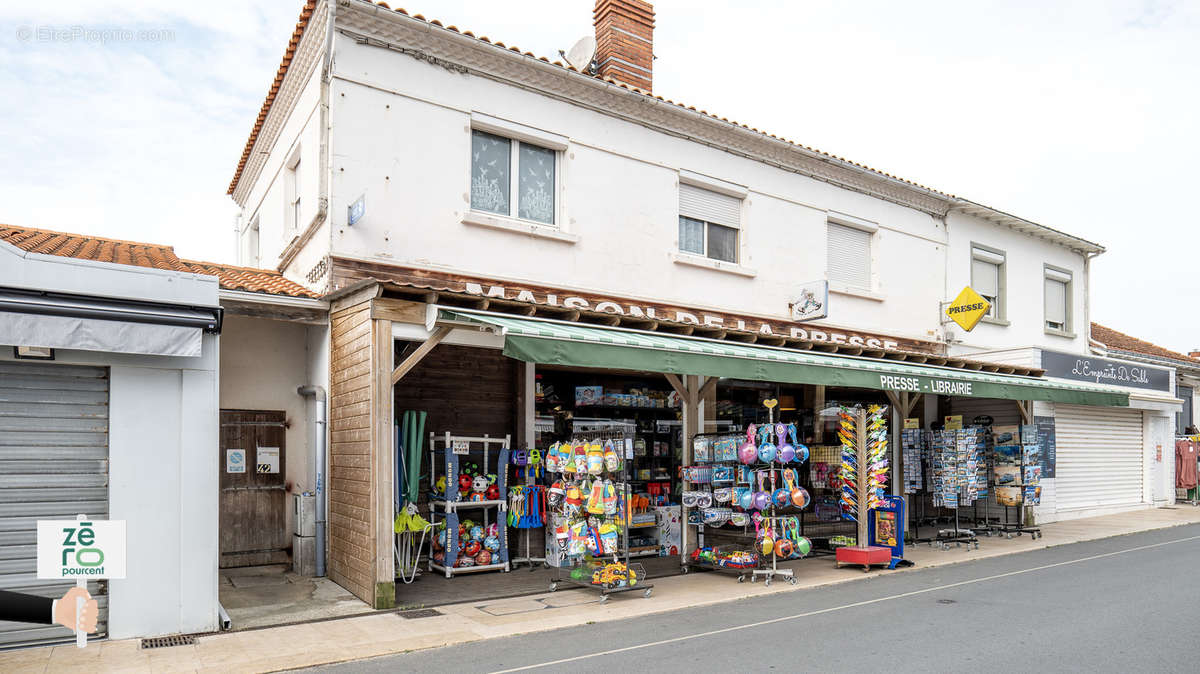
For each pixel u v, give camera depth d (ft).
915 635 22.16
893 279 50.26
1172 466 63.82
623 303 37.29
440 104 32.73
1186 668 18.66
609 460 28.35
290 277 36.50
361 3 29.96
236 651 20.80
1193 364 75.51
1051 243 62.08
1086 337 64.64
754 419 42.83
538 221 35.81
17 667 19.25
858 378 34.53
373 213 30.78
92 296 21.30
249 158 45.65
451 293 26.89
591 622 24.29
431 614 25.14
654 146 39.45
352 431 28.07
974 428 41.63
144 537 22.27
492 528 32.60
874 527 35.58
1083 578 31.17
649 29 42.65
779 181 44.60
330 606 25.94
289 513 33.86
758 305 42.98
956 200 52.90
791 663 19.38
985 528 44.75
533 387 34.65
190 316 22.21
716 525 34.91
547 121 35.78
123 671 18.98
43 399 21.50
